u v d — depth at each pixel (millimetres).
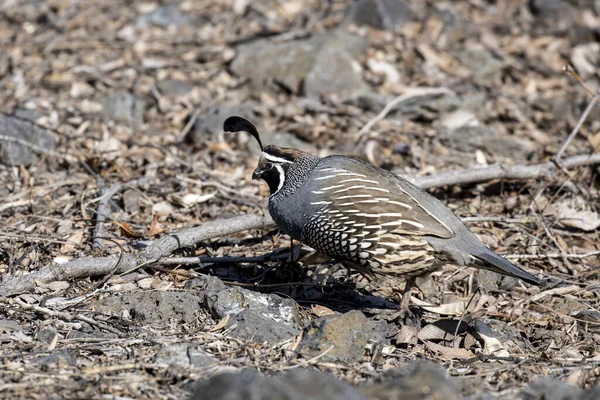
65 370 7609
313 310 9469
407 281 9344
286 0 18969
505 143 14430
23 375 7438
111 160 13102
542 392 7320
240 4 18703
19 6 19156
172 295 9133
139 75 16250
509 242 11281
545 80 17078
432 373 7227
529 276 8758
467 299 10047
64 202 11828
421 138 14672
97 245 10492
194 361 7793
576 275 10617
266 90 16062
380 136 14562
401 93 15945
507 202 12195
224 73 16281
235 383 6805
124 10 18797
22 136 13398
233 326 8664
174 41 17469
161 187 12469
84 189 12203
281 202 9422
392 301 10023
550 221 11766
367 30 17906
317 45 16547
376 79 16328
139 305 9055
